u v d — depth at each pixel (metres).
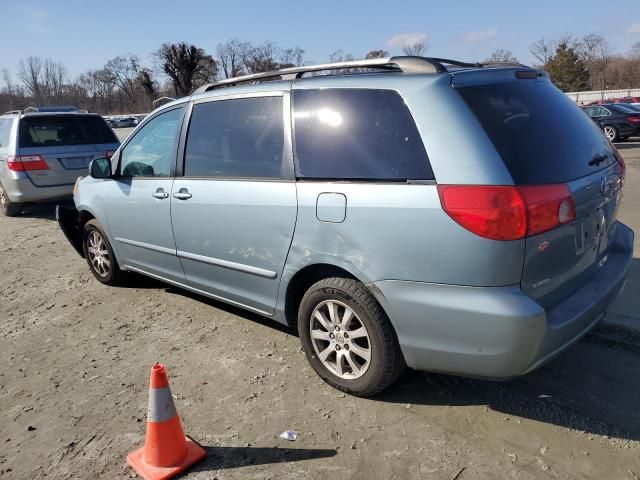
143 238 4.56
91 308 4.92
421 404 3.12
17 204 9.32
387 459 2.68
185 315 4.62
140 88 82.69
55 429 3.08
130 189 4.56
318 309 3.23
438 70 2.86
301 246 3.21
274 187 3.34
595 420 2.91
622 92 47.41
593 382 3.27
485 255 2.52
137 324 4.49
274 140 3.41
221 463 2.71
